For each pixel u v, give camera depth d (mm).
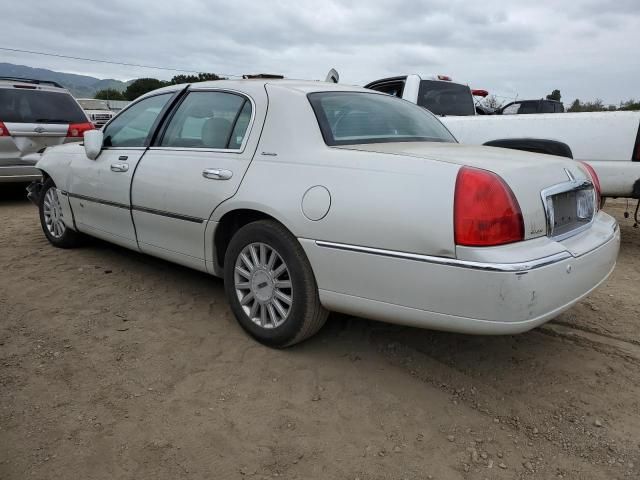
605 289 4457
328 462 2389
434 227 2506
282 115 3275
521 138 5711
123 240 4375
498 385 2996
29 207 7988
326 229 2826
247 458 2402
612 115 5199
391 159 2764
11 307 3930
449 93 7863
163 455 2408
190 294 4207
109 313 3848
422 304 2605
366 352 3322
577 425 2660
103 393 2857
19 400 2783
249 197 3176
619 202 9234
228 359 3219
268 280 3242
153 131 4102
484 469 2363
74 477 2270
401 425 2646
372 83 8367
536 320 2516
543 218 2643
